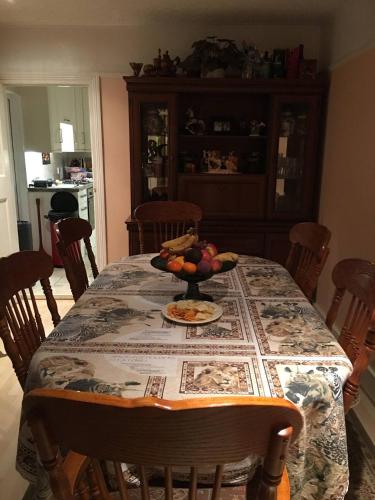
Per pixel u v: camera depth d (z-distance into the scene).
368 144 2.60
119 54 3.54
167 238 3.01
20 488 1.70
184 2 2.96
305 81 3.21
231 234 3.48
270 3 2.99
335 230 3.17
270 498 0.74
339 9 3.08
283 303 1.69
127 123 3.68
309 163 3.41
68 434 0.72
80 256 2.29
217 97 3.59
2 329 1.30
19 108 4.71
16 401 2.30
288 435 0.69
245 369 1.18
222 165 3.58
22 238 4.50
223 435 0.68
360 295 1.43
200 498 1.04
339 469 1.12
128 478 1.09
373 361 2.44
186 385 1.10
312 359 1.23
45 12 3.17
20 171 4.79
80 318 1.52
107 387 1.08
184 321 1.46
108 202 3.84
